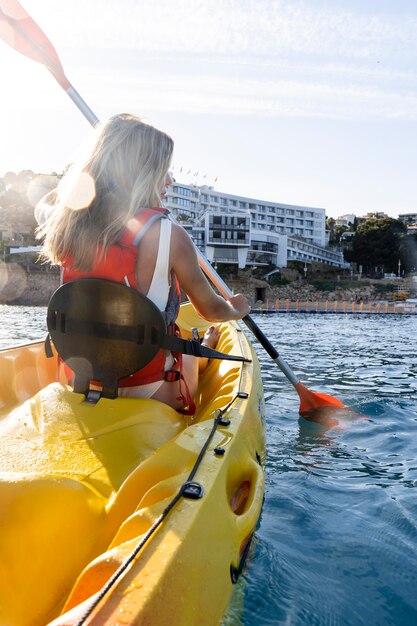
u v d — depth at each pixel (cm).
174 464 124
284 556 181
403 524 215
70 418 149
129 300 151
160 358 167
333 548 192
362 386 539
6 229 6619
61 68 238
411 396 486
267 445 327
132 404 155
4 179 8700
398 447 326
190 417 211
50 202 178
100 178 152
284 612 147
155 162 159
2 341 940
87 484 126
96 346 155
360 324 2022
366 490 252
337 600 158
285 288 6456
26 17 230
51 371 247
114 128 156
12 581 102
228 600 114
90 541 114
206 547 104
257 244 7012
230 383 223
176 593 86
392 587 168
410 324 2052
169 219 162
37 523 107
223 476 126
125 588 80
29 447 138
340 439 341
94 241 151
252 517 133
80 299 154
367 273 8100
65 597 106
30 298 5453
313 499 239
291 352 884
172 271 165
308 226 8175
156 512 103
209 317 180
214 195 7369
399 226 8269
